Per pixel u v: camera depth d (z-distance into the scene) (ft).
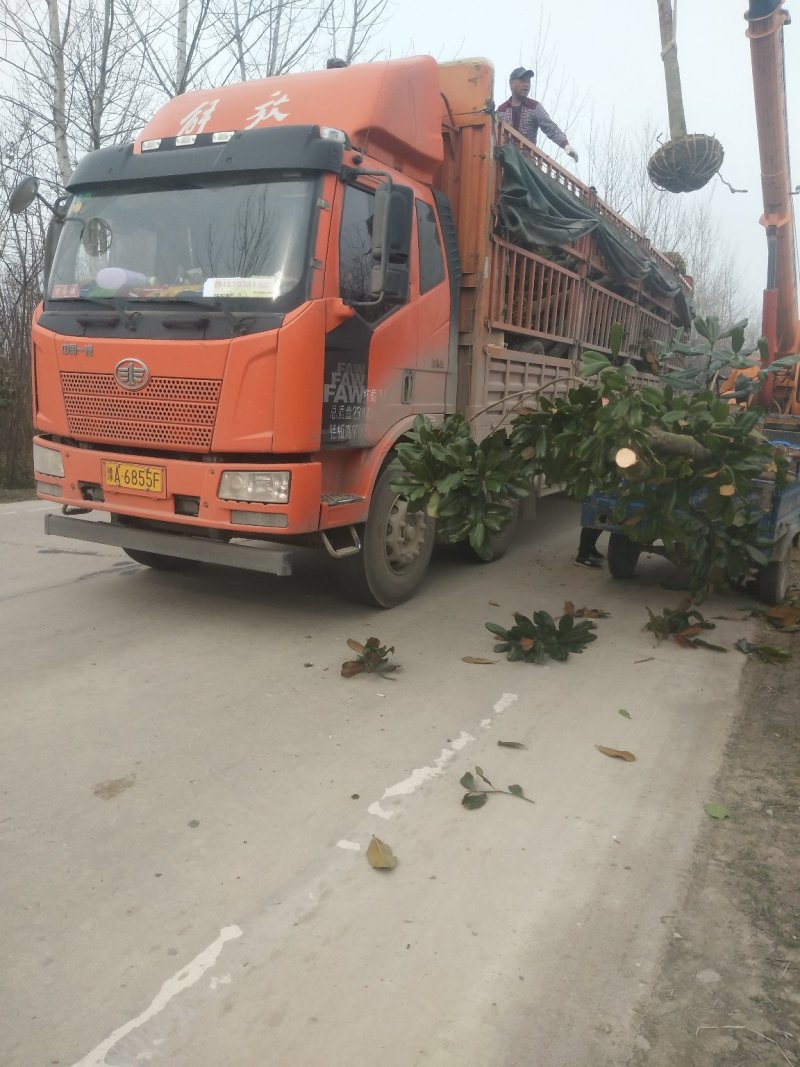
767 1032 7.50
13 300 36.04
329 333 14.98
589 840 10.25
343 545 16.85
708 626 17.85
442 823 10.46
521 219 21.65
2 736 12.27
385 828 10.30
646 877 9.58
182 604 18.63
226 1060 6.98
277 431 14.47
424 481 15.76
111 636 16.51
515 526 23.99
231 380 14.57
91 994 7.61
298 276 14.56
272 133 15.11
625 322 33.63
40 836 9.89
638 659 16.53
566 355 28.30
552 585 21.63
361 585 17.87
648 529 16.11
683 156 23.65
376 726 13.03
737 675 15.93
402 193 15.80
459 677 15.14
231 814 10.48
